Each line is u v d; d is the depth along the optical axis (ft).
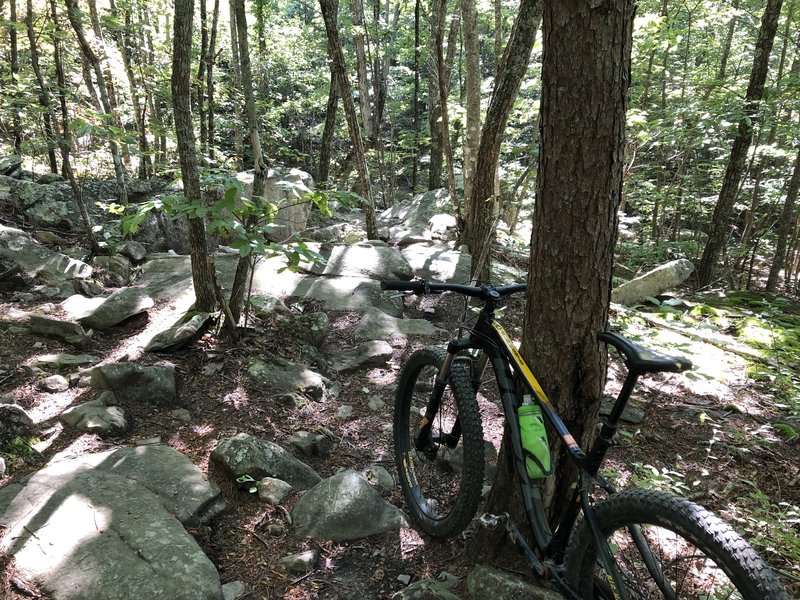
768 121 22.22
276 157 49.32
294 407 10.88
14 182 19.39
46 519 7.22
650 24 25.48
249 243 9.72
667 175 31.58
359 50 34.76
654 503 5.07
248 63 12.49
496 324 7.37
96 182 20.01
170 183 21.06
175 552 6.81
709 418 11.66
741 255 29.48
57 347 12.10
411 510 8.36
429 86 39.45
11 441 8.82
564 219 6.23
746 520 8.27
